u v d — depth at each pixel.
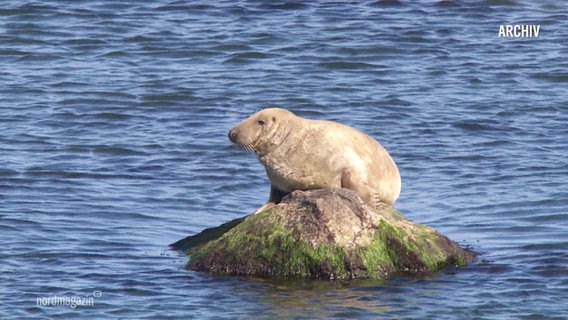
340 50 116.31
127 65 112.25
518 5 133.12
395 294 55.97
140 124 95.25
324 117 98.00
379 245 58.91
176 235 67.44
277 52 116.12
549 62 114.56
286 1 131.88
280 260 58.44
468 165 84.38
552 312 53.91
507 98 103.00
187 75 109.12
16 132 91.69
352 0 133.50
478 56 116.06
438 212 73.06
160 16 127.06
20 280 57.91
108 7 129.88
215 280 58.09
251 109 99.81
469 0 133.62
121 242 65.31
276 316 52.59
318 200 58.81
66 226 68.31
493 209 73.50
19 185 77.62
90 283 57.56
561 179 80.44
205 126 94.75
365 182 59.31
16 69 110.56
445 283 57.78
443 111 98.94
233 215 72.88
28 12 126.56
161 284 57.50
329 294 55.81
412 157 86.44
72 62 113.00
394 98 102.75
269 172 59.53
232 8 129.50
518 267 60.75
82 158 85.19
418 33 122.19
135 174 81.50
